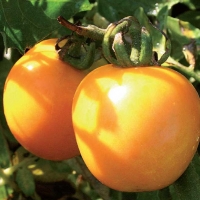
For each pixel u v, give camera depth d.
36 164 0.43
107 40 0.26
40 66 0.28
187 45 0.36
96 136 0.24
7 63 0.43
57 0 0.32
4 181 0.41
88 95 0.25
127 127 0.24
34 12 0.32
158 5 0.38
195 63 0.36
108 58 0.26
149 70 0.25
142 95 0.24
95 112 0.24
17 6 0.32
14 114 0.29
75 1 0.32
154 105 0.24
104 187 0.40
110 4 0.39
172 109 0.24
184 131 0.24
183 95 0.24
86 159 0.26
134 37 0.26
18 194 0.42
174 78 0.25
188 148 0.25
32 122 0.28
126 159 0.24
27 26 0.32
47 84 0.28
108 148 0.24
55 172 0.42
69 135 0.28
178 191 0.29
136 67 0.25
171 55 0.38
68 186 0.43
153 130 0.24
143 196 0.34
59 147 0.29
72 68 0.28
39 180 0.42
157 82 0.24
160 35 0.36
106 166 0.25
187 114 0.24
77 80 0.28
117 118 0.24
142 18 0.36
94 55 0.28
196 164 0.30
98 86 0.25
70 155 0.30
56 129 0.28
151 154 0.24
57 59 0.28
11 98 0.28
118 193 0.39
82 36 0.28
